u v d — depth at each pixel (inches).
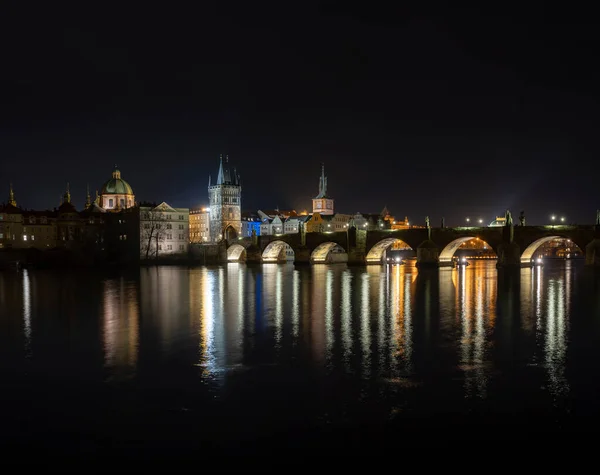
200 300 2896.2
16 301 2861.7
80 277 4640.8
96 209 7829.7
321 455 941.2
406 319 2209.6
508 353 1600.6
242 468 901.2
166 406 1162.0
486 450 956.0
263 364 1489.9
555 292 3149.6
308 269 5762.8
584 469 892.0
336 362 1505.9
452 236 5349.4
